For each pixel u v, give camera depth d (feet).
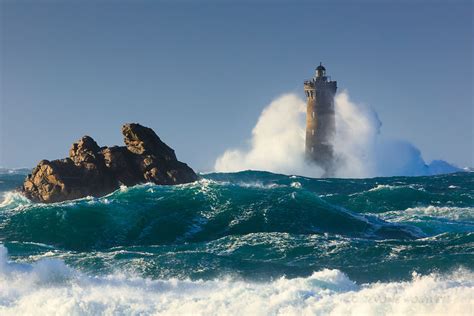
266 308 115.65
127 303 121.90
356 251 193.36
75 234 233.55
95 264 178.91
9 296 132.57
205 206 256.32
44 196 304.09
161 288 144.77
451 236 210.79
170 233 241.76
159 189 266.77
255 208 252.42
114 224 241.14
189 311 116.88
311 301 118.01
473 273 172.45
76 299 121.19
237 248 201.57
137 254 187.21
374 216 263.49
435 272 173.47
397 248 195.31
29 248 211.82
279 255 193.67
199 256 182.19
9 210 245.24
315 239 209.56
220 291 139.03
